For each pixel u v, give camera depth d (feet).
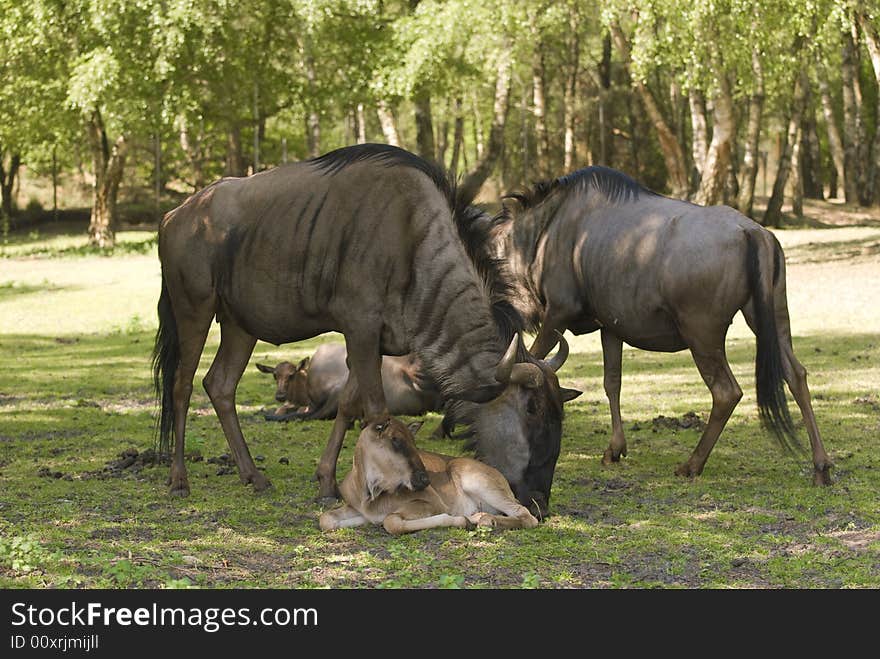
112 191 187.73
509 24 153.17
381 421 31.99
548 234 42.83
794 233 184.03
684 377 64.69
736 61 131.03
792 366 38.27
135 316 91.91
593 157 272.10
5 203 251.60
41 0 153.58
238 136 188.65
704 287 37.68
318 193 35.35
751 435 47.32
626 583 26.66
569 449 45.11
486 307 34.58
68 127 188.75
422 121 178.70
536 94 229.04
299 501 36.04
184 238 37.40
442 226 34.50
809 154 288.71
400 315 34.83
